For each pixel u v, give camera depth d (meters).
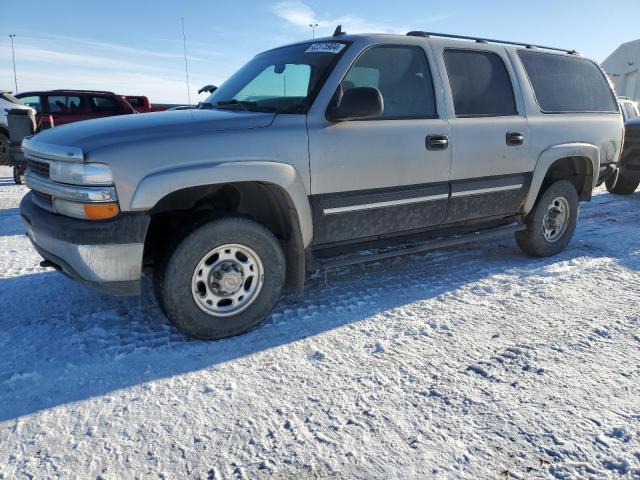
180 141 2.79
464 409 2.32
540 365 2.71
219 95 4.02
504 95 4.21
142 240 2.75
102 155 2.63
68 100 13.05
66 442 2.13
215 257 3.02
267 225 3.41
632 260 4.64
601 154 4.91
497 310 3.49
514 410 2.30
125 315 3.42
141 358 2.84
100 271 2.73
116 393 2.49
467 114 3.95
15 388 2.52
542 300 3.67
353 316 3.41
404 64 3.66
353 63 3.40
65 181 2.73
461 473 1.92
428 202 3.77
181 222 3.16
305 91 3.35
